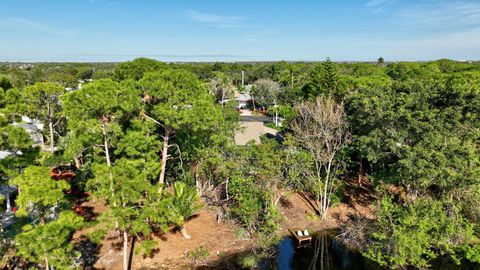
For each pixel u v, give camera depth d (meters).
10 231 15.24
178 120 16.69
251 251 18.88
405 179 19.77
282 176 22.02
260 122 54.75
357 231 19.97
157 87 17.02
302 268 18.16
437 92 21.45
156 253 17.62
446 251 18.09
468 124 20.16
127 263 16.48
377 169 27.83
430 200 18.23
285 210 23.67
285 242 20.48
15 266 14.30
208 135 21.06
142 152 17.41
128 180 13.00
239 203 21.47
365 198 25.86
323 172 25.23
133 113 18.52
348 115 26.02
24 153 14.65
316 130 24.00
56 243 10.88
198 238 19.41
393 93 22.89
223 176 22.66
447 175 17.75
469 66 69.88
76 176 23.70
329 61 46.25
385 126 21.23
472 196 18.83
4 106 17.58
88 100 15.48
